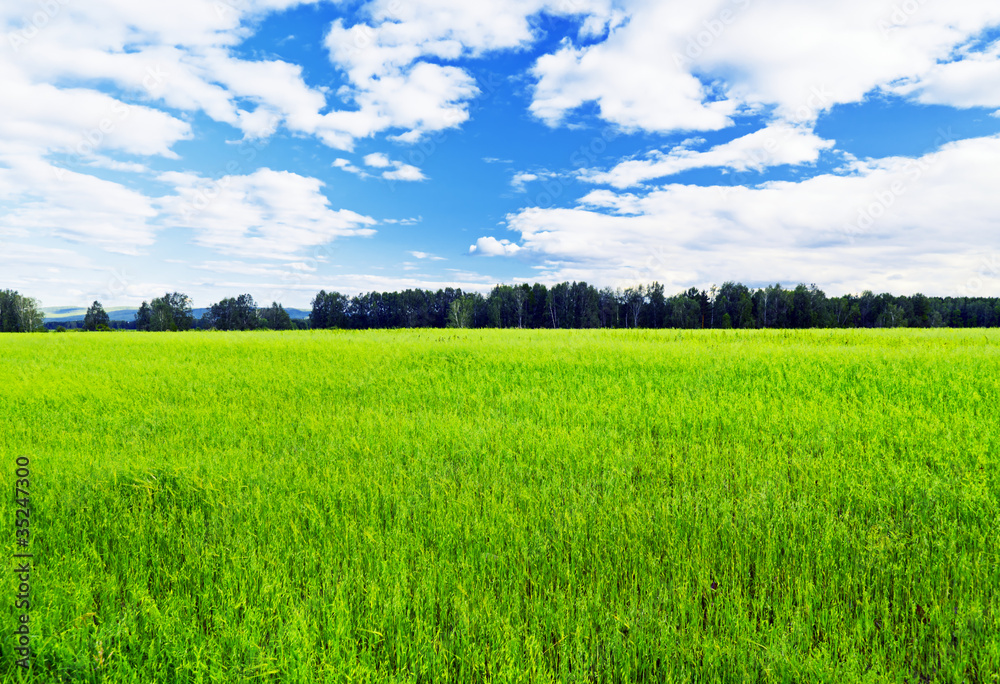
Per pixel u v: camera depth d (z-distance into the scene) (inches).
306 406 315.6
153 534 144.7
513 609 108.7
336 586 116.6
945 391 306.5
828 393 320.2
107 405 321.1
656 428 253.3
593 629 103.2
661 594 113.0
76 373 447.8
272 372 452.4
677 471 189.5
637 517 146.0
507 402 314.5
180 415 289.6
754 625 102.3
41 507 158.9
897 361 426.3
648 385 346.9
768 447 214.4
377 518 150.5
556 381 383.9
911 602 109.4
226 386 385.7
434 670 93.4
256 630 101.3
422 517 152.9
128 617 106.2
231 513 156.4
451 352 571.2
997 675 90.3
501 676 89.7
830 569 122.3
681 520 147.0
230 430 255.0
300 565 127.6
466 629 101.8
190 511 164.1
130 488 178.2
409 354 564.4
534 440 229.3
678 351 530.0
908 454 197.9
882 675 89.7
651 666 95.6
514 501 165.2
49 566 128.0
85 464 198.2
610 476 182.4
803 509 151.2
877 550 126.1
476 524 143.7
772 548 130.0
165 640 100.3
